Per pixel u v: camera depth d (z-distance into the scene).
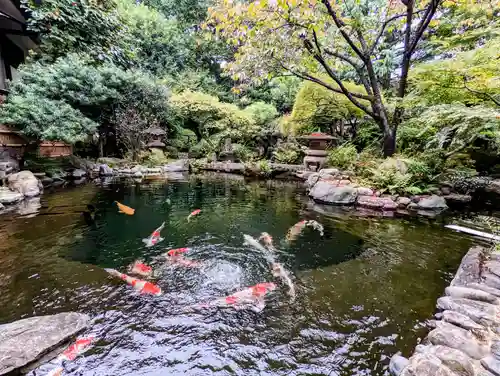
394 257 3.22
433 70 4.45
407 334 1.93
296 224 4.36
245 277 2.77
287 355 1.75
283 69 5.99
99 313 2.12
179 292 2.47
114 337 1.88
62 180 7.88
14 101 6.42
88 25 7.67
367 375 1.60
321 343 1.86
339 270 2.90
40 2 7.00
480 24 5.77
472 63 4.23
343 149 8.08
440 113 4.40
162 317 2.11
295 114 10.08
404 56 6.00
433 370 1.40
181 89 15.30
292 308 2.24
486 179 5.84
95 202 5.68
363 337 1.91
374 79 6.22
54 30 7.26
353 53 7.09
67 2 7.22
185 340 1.87
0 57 8.22
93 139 11.49
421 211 5.21
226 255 3.29
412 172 5.71
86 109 9.99
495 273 2.40
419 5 6.07
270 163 10.16
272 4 3.71
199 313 2.17
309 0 4.14
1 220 4.36
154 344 1.83
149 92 11.46
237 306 2.26
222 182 8.79
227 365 1.67
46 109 6.91
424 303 2.30
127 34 9.07
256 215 5.03
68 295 2.34
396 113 6.33
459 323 1.80
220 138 13.02
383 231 4.15
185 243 3.66
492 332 1.70
